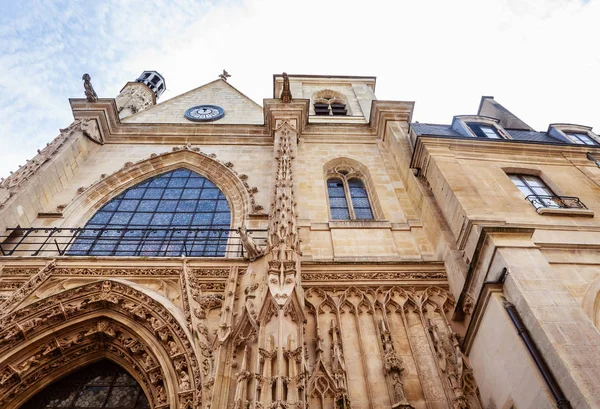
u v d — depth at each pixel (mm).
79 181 18438
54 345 10992
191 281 12016
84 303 11461
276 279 9906
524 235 10406
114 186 18625
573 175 15086
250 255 12414
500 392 9023
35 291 11734
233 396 8734
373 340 10984
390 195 17781
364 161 20297
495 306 9344
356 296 12312
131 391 10750
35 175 16172
